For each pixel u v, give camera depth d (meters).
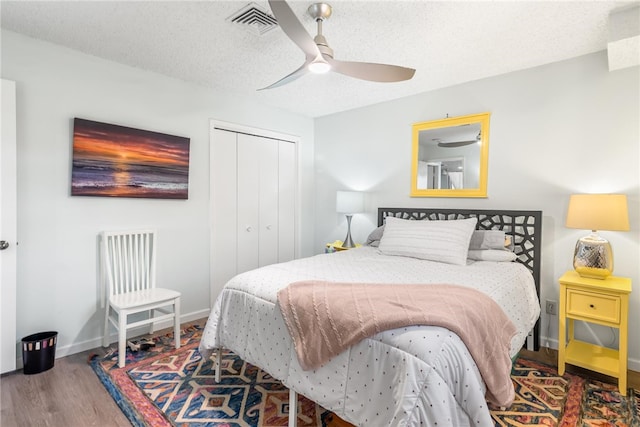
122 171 2.74
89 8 1.98
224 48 2.48
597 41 2.30
